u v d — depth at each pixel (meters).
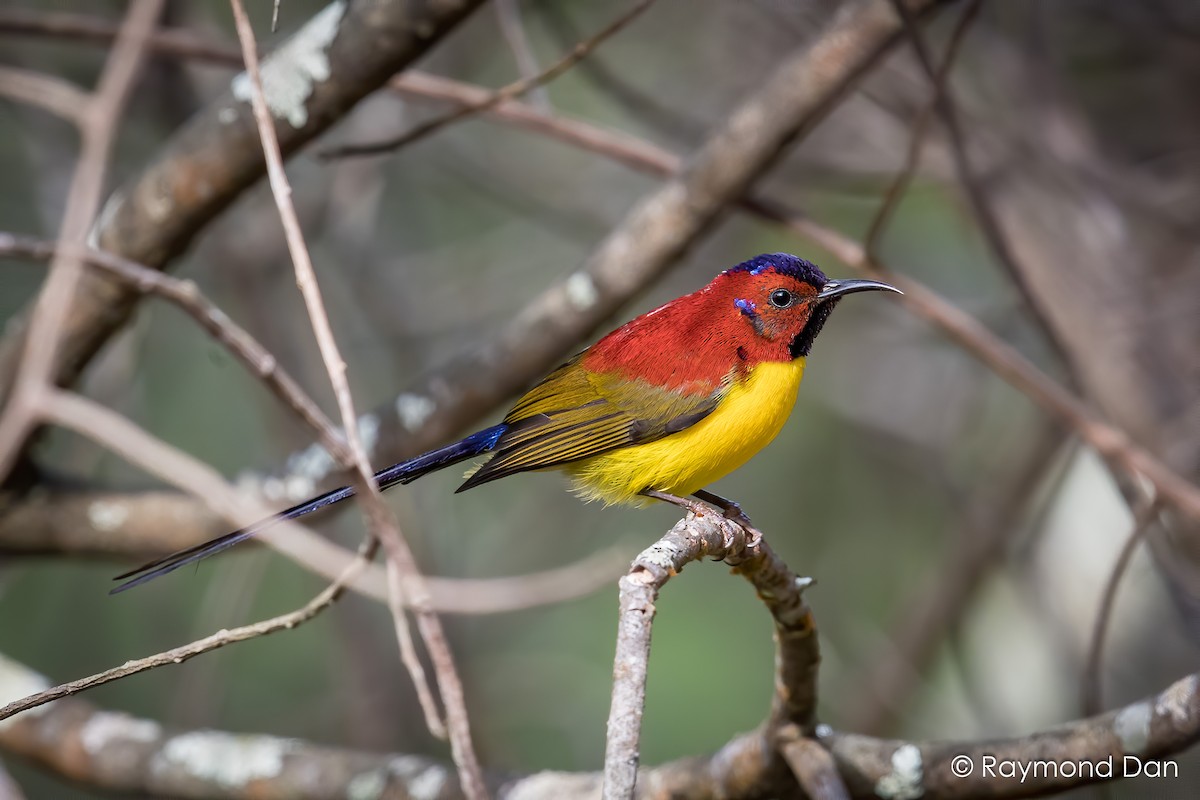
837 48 8.71
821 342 15.24
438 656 5.88
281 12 13.27
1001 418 15.16
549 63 14.51
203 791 8.92
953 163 11.12
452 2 7.56
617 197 15.16
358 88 7.95
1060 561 13.08
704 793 7.39
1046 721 13.03
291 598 14.00
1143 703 6.52
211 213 8.52
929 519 15.34
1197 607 9.70
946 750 6.95
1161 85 13.18
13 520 9.50
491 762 13.00
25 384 6.57
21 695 9.38
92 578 13.25
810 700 6.82
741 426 8.33
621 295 9.33
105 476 12.82
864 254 9.25
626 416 8.29
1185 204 12.48
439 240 16.20
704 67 14.18
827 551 15.30
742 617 13.96
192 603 13.29
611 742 4.71
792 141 9.02
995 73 12.12
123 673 5.45
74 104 7.60
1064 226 11.80
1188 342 11.71
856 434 15.49
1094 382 11.39
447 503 14.35
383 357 15.09
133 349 11.52
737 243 15.22
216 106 8.29
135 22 7.45
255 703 13.72
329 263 14.30
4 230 13.74
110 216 8.61
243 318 13.43
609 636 14.41
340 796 8.59
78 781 9.22
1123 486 9.58
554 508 14.96
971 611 13.72
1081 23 13.25
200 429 14.23
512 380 9.50
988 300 15.01
